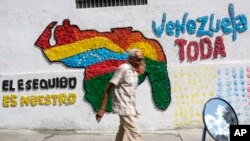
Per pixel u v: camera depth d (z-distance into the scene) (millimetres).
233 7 8828
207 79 8758
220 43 8797
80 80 8984
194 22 8852
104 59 8953
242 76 8727
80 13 9070
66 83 8992
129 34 8938
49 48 9109
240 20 8812
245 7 8820
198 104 8734
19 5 9227
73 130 8930
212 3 8852
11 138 8359
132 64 6242
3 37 9250
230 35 8812
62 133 8727
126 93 6129
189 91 8758
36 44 9141
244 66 8727
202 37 8828
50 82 9039
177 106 8758
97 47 8992
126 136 6102
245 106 8703
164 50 8852
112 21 8992
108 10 9016
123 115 6090
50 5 9148
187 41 8836
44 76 9055
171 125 8758
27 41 9172
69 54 9039
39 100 9047
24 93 9109
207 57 8805
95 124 8891
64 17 9102
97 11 9039
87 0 9180
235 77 8727
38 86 9070
